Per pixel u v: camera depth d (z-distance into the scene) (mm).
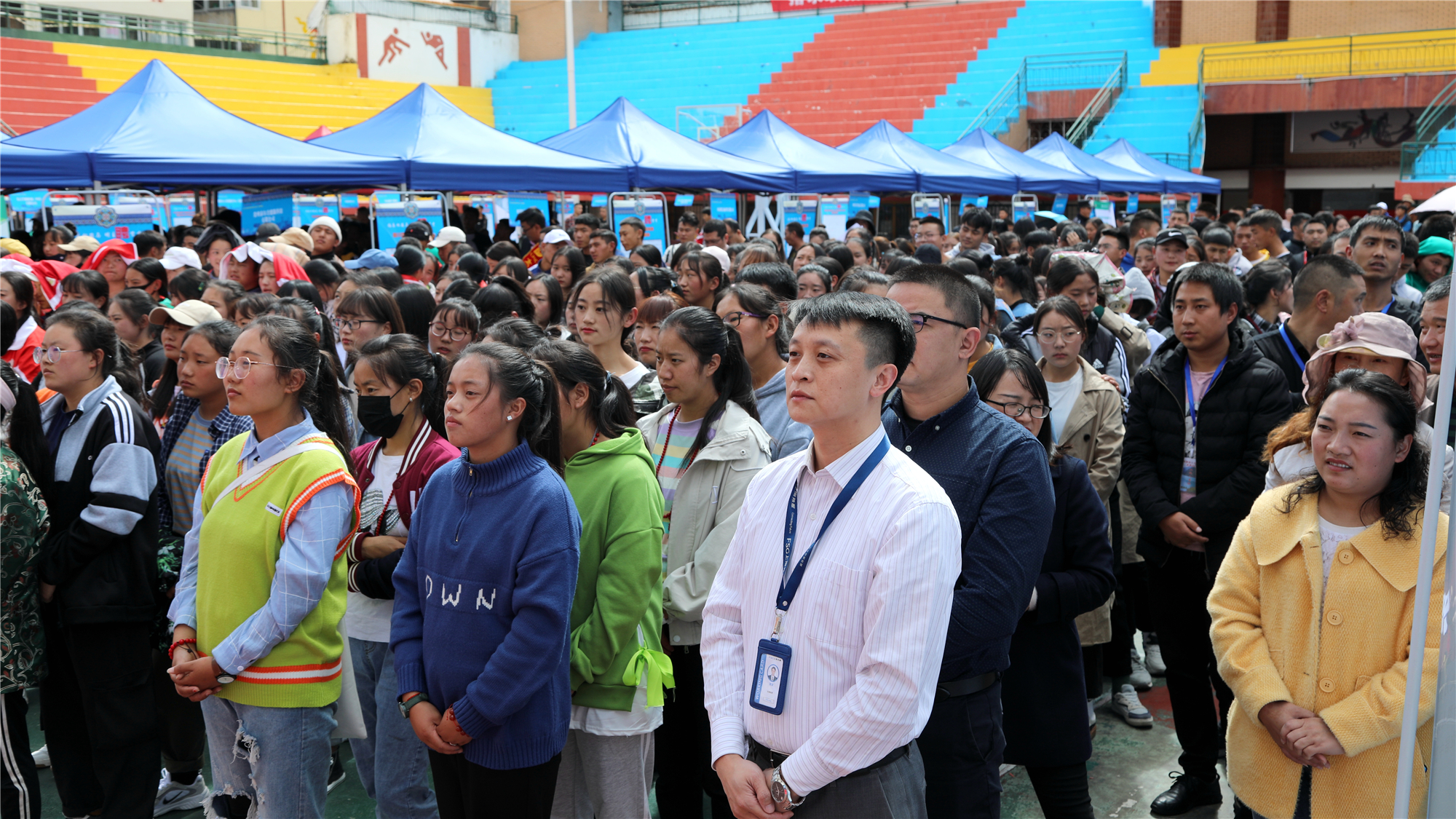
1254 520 2438
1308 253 8477
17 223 10000
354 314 4113
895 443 2439
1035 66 23609
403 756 2832
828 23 26719
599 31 28641
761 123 12766
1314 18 22672
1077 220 14594
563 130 25344
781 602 1872
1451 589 1089
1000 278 5824
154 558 3166
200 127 8789
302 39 24109
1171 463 3537
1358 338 2766
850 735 1731
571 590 2385
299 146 9094
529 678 2303
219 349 3404
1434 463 1130
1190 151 21422
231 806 2779
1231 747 2463
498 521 2383
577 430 2750
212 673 2566
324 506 2627
